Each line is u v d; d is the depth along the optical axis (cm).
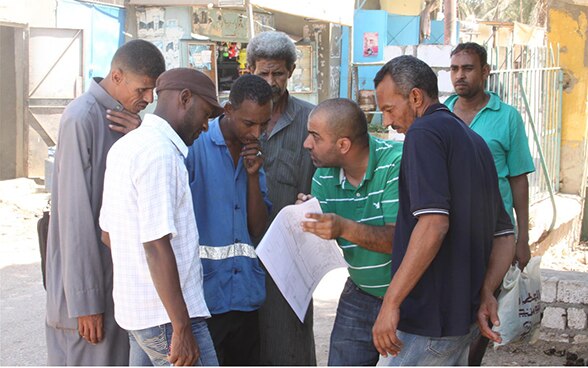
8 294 699
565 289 557
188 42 1300
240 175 353
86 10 1285
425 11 1920
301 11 1319
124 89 338
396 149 328
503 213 304
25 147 1280
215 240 345
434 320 273
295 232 322
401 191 279
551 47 943
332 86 1686
